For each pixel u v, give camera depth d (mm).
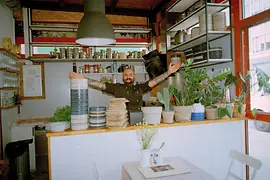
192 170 1854
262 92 2578
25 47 4480
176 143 2393
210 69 3289
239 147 2658
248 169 2693
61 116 2221
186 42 3195
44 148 4160
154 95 4930
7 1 3387
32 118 4625
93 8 2721
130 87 3381
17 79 4422
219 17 2785
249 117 2719
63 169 2092
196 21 3299
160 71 3977
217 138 2555
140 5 4859
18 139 3926
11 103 3869
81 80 2123
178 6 3504
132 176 1741
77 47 4805
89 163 2146
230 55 2881
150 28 5047
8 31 4059
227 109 2506
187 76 2559
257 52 2621
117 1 4402
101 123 2182
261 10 2547
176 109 2424
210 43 3256
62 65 4832
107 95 5043
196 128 2463
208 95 2625
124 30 4859
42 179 3652
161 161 1991
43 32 4660
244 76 2777
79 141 2123
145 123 2146
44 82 4758
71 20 4754
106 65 5000
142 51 4859
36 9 4574
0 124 3381
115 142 2205
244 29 2779
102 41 2959
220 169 2574
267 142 2516
